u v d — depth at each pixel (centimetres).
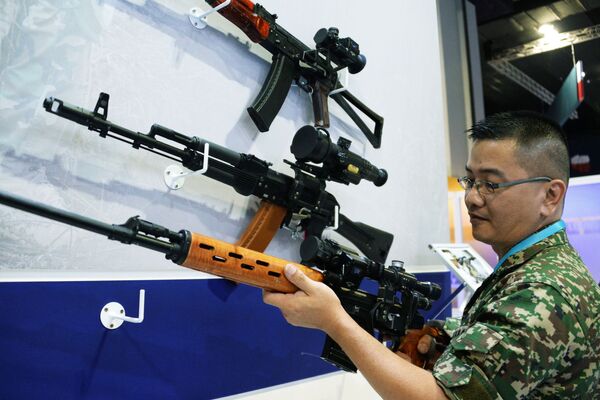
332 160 187
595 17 594
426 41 318
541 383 106
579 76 554
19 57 129
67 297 132
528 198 123
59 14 137
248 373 177
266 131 183
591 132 869
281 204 176
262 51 196
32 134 130
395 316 146
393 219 265
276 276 123
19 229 125
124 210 147
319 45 205
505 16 616
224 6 163
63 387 128
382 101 268
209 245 115
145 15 157
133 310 145
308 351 204
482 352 97
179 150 148
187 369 158
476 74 530
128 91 151
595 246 340
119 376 140
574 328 102
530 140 123
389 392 103
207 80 174
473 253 263
